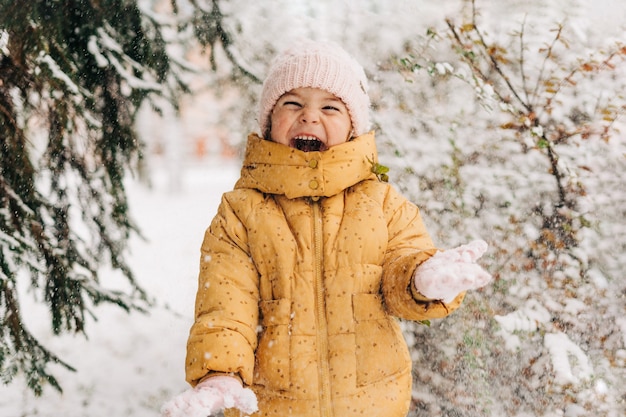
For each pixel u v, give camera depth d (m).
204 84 4.52
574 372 3.13
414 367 3.55
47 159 3.73
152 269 7.43
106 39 3.57
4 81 3.32
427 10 4.00
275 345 1.79
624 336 3.38
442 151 3.78
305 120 2.00
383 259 1.91
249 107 4.82
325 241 1.88
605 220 3.62
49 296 3.60
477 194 3.71
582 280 3.50
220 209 1.99
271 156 1.97
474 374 3.42
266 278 1.87
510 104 3.61
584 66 3.60
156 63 3.80
